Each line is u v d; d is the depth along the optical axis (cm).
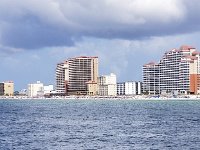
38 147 7844
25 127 11919
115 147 7881
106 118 16025
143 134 10050
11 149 7600
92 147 7869
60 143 8412
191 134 9956
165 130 10975
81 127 11994
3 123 13388
